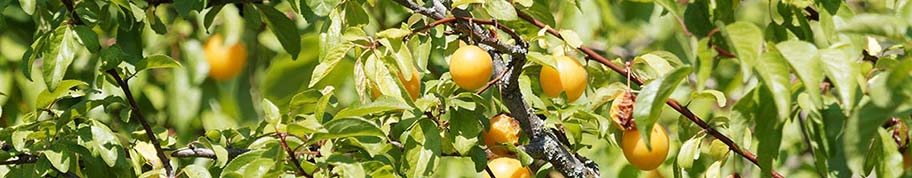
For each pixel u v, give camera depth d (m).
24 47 1.70
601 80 1.12
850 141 0.82
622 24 1.87
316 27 1.67
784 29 1.05
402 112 1.05
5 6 1.21
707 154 1.15
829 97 0.93
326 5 1.06
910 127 0.92
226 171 0.96
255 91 1.82
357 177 0.95
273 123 0.95
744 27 0.81
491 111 1.11
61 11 1.23
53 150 1.06
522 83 1.12
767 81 0.80
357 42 0.99
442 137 1.05
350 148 1.06
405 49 0.98
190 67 1.75
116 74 1.11
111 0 1.16
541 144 1.10
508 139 1.07
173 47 1.76
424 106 1.00
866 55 1.06
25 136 1.07
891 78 0.78
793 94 0.92
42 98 1.12
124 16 1.23
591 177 1.13
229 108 1.81
